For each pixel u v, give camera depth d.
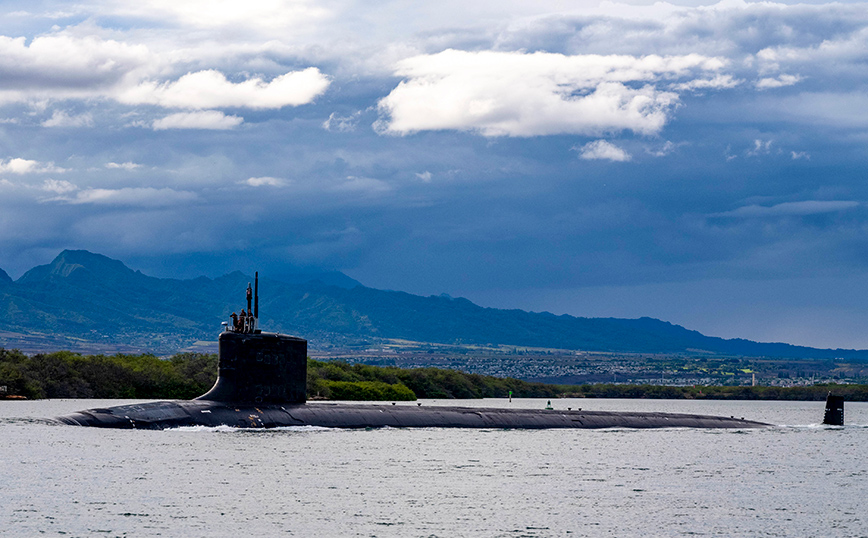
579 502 198.62
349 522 171.00
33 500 178.38
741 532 173.00
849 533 173.50
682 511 191.50
